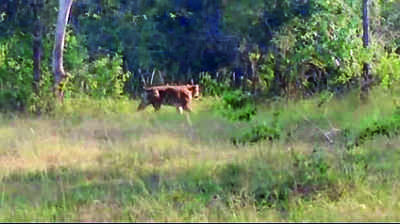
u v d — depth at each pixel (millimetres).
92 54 66188
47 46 54625
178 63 70375
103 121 43281
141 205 23172
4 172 29000
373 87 49344
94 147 34281
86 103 50969
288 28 58594
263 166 27875
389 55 56906
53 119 45094
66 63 54625
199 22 69500
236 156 30531
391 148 31234
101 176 28453
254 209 22703
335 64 52688
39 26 53750
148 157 31609
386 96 46000
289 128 36344
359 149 31172
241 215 21891
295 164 26641
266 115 39281
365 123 36031
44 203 24062
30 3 53781
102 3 68750
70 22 67812
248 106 34281
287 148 31641
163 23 71000
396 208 22688
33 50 52875
